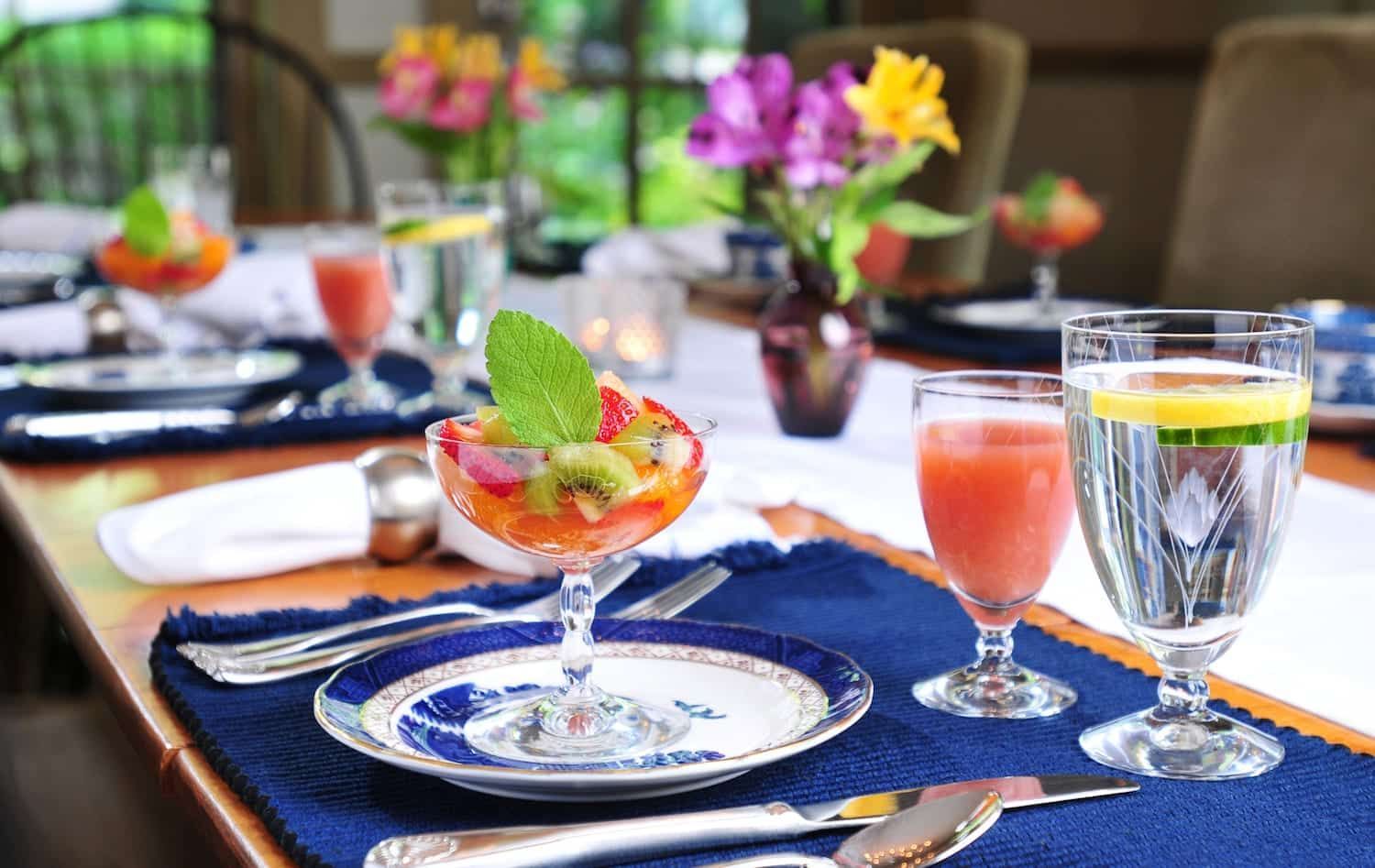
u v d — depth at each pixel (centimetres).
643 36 482
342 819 54
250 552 86
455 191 134
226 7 441
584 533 60
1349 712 64
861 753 60
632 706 63
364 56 461
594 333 150
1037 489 66
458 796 56
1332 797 55
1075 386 61
